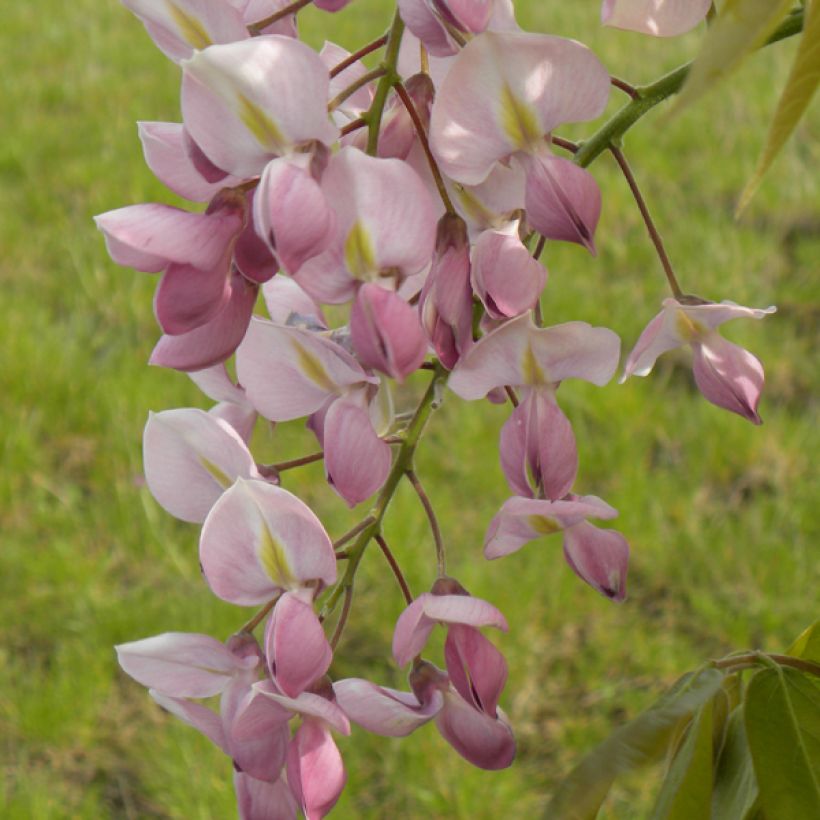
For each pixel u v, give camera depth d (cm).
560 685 109
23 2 280
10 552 121
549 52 41
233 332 42
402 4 41
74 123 212
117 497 128
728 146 183
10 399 140
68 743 105
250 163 41
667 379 141
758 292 153
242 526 43
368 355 41
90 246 171
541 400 44
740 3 36
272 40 40
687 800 41
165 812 100
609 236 164
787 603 113
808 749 41
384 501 45
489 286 42
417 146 43
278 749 44
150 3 42
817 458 128
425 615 44
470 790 97
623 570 46
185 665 44
